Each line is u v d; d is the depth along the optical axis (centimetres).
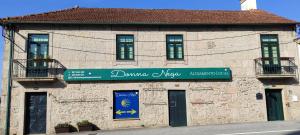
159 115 1886
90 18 1941
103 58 1892
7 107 1767
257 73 1986
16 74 1789
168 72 1917
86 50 1886
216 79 1962
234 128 1538
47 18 1883
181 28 1986
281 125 1581
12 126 1762
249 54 2017
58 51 1861
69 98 1831
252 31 2044
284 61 2023
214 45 1995
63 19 1884
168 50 1964
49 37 1866
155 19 1991
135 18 1992
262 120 1956
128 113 1877
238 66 1994
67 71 1841
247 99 1967
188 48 1970
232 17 2138
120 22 1906
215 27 2016
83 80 1853
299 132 1277
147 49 1936
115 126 1844
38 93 1833
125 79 1878
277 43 2055
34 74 1806
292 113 1998
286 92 2011
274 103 2016
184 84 1933
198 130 1524
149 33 1956
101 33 1916
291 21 2072
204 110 1925
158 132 1524
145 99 1891
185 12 2203
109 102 1859
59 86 1833
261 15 2205
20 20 1825
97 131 1756
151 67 1920
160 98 1902
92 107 1844
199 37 1992
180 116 1911
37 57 1838
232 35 2022
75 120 1819
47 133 1784
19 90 1797
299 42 2042
